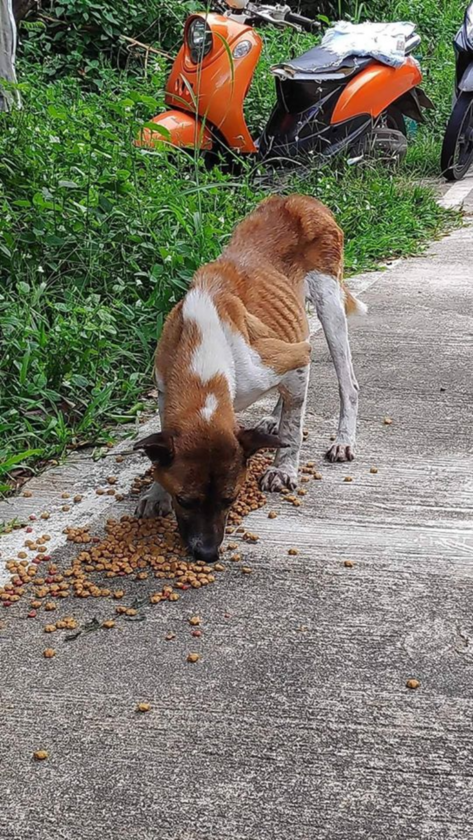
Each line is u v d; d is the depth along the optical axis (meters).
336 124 3.10
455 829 0.78
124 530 1.27
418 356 1.91
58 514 1.33
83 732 0.90
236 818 0.80
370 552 1.21
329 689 0.95
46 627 1.06
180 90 2.78
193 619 1.07
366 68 3.17
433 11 6.09
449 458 1.46
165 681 0.97
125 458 1.51
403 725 0.90
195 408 1.16
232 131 2.82
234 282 1.35
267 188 2.85
